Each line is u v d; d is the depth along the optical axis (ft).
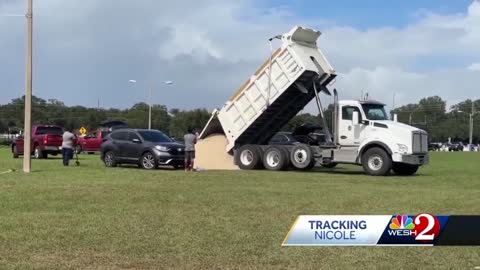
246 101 83.30
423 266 23.17
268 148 81.66
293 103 84.12
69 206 38.11
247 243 26.86
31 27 73.56
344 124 77.25
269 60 80.48
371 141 74.54
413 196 45.57
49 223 31.45
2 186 51.11
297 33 78.64
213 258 24.11
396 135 73.51
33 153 117.39
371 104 77.10
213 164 85.97
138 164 82.28
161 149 79.92
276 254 24.84
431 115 495.41
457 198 44.29
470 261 23.99
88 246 25.96
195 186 52.80
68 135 85.76
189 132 76.84
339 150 77.36
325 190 50.16
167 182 56.80
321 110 79.87
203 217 34.01
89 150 144.56
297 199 42.93
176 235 28.55
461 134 482.28
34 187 50.26
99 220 32.60
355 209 37.42
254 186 53.57
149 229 30.04
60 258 23.84
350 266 23.08
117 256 24.26
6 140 296.30
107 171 72.59
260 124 85.87
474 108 478.18
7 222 31.63
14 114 422.41
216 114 85.46
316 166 90.07
